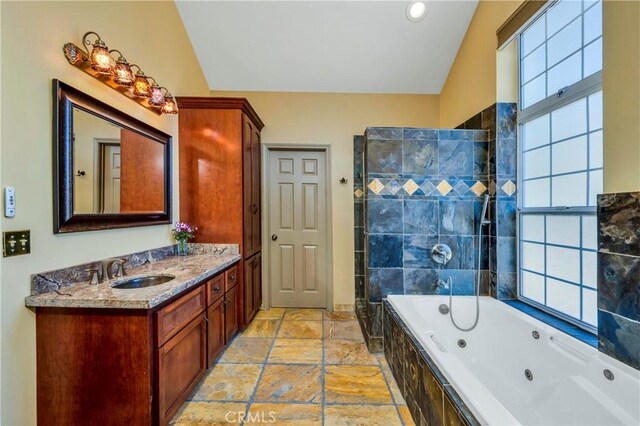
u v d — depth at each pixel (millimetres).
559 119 1885
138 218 1938
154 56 2172
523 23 1948
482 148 2408
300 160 3312
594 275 1646
